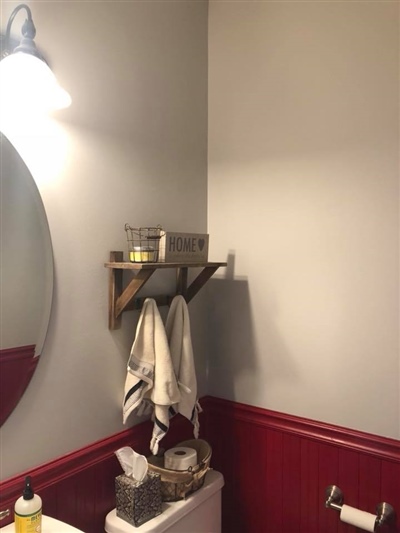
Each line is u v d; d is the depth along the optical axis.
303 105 1.67
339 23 1.59
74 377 1.40
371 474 1.56
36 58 1.12
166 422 1.52
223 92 1.88
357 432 1.58
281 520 1.75
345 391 1.61
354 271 1.58
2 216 1.21
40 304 1.29
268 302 1.78
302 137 1.68
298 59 1.68
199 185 1.89
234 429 1.87
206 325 1.94
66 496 1.37
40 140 1.29
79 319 1.41
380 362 1.54
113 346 1.52
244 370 1.85
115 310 1.49
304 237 1.68
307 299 1.68
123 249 1.54
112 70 1.50
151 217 1.66
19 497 1.24
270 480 1.77
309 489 1.68
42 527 1.18
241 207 1.84
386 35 1.50
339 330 1.62
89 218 1.43
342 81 1.59
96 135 1.45
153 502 1.42
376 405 1.55
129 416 1.59
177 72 1.77
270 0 1.74
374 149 1.53
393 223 1.50
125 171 1.55
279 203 1.74
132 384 1.51
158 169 1.69
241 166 1.83
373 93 1.53
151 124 1.66
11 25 1.21
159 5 1.68
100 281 1.47
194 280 1.80
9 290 1.23
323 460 1.65
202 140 1.90
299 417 1.71
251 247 1.82
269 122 1.76
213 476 1.67
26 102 1.23
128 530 1.36
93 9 1.44
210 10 1.91
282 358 1.75
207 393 1.95
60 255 1.35
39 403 1.30
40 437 1.31
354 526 1.59
